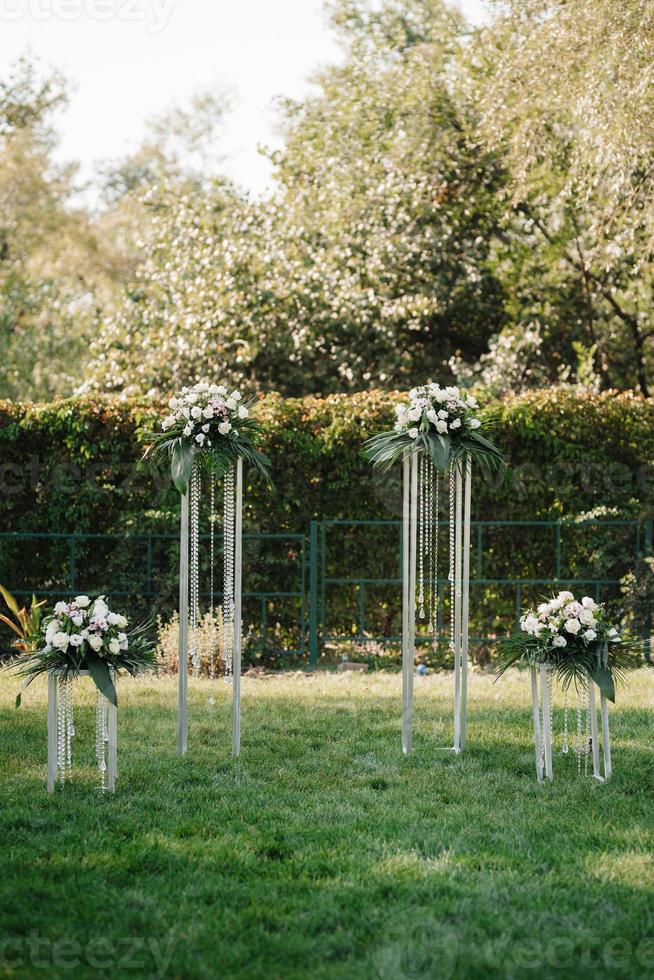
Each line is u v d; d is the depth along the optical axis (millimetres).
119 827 4594
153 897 3844
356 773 5590
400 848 4402
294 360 13758
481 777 5516
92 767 5602
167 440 5992
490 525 9891
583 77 11211
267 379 14102
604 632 5539
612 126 10688
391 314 13641
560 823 4727
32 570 9961
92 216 27734
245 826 4656
